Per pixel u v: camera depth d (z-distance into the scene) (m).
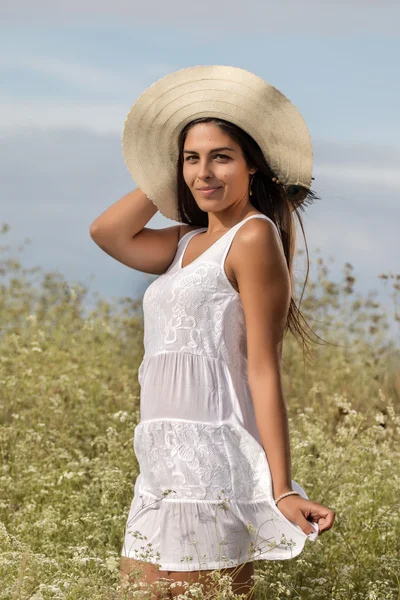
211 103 4.30
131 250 4.64
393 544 5.49
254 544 4.12
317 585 4.99
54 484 6.07
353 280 10.45
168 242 4.66
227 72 4.27
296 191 4.43
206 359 4.16
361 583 5.01
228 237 4.21
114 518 5.43
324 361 9.83
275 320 4.14
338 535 5.38
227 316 4.20
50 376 8.33
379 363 9.87
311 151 4.35
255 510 4.11
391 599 4.84
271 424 4.05
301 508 3.96
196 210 4.64
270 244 4.14
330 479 6.08
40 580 4.41
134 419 7.45
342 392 8.97
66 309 10.81
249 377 4.12
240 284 4.16
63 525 5.52
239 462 4.11
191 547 4.07
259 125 4.27
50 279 11.23
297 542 4.03
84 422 7.61
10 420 7.79
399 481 6.08
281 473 4.04
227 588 3.95
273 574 4.87
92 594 4.31
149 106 4.48
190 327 4.18
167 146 4.55
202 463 4.07
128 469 6.38
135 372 8.97
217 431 4.11
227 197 4.26
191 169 4.31
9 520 5.68
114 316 10.66
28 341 9.59
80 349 9.50
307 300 10.44
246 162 4.32
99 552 5.13
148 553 4.09
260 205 4.44
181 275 4.26
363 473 6.25
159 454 4.17
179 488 4.10
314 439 6.86
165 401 4.17
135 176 4.62
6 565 4.45
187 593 3.88
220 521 4.05
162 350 4.23
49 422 7.51
